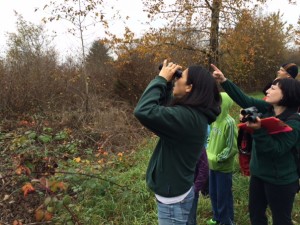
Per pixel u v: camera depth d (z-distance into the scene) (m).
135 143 7.93
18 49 11.34
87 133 8.08
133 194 4.59
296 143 2.81
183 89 2.30
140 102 2.15
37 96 9.78
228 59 14.62
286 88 2.83
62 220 3.75
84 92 10.98
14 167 4.72
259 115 2.60
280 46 21.33
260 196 3.02
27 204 4.20
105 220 4.08
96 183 4.41
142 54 12.30
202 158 3.22
